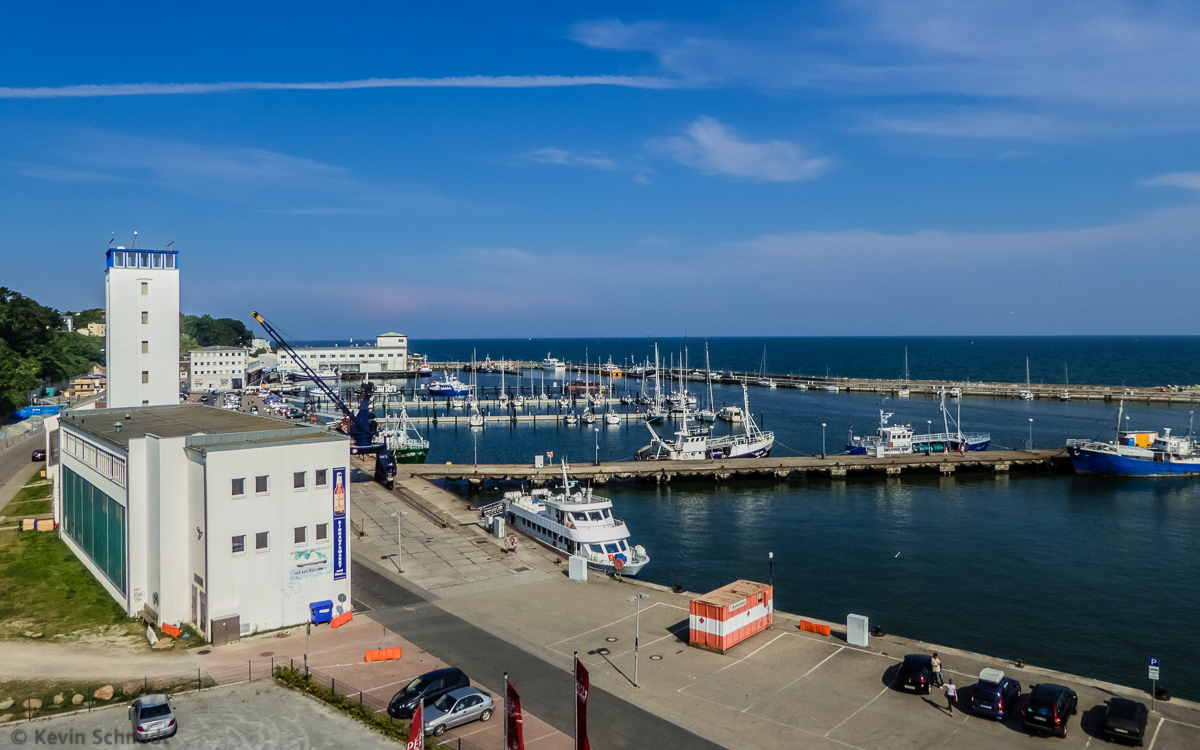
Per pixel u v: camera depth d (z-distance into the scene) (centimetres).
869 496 12256
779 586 7744
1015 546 9212
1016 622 6819
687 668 4688
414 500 9725
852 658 4847
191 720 3997
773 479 13600
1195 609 7138
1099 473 13812
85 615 5584
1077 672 5866
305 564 5425
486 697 4062
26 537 7588
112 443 5878
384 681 4478
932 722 4006
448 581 6406
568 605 5841
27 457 12281
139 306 8919
